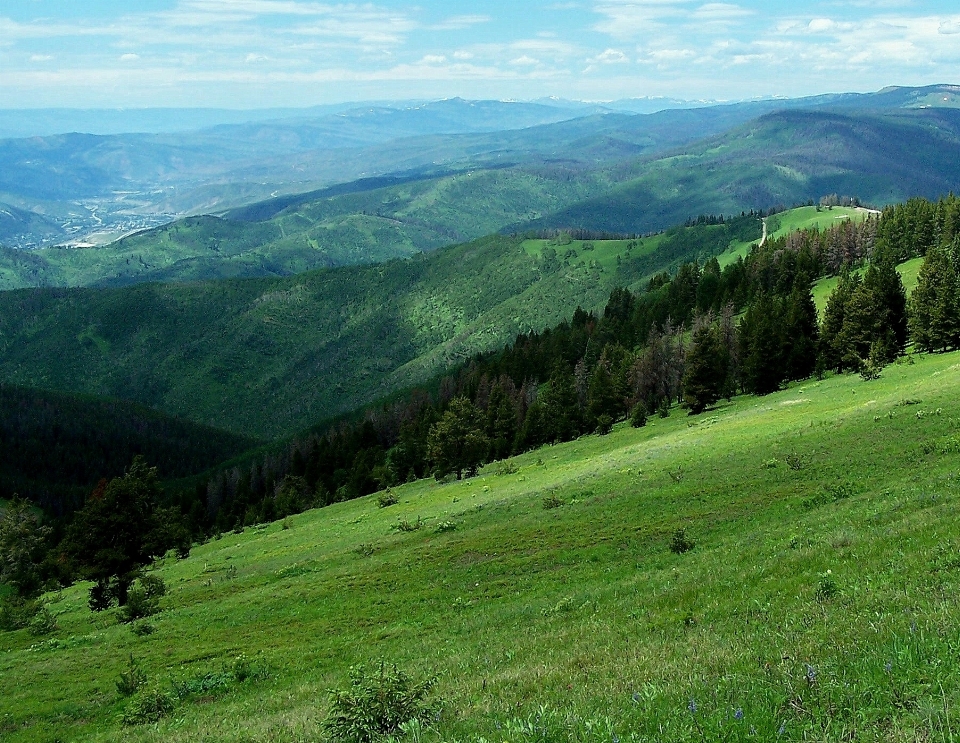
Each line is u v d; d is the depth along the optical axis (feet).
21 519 278.05
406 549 153.69
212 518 467.93
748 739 27.04
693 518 123.34
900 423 144.25
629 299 590.96
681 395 360.48
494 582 117.29
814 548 68.64
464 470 328.08
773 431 179.52
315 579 144.56
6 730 88.02
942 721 25.16
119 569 180.24
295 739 49.39
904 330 307.58
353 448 490.49
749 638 45.52
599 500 153.17
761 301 359.46
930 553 52.26
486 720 38.04
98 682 101.81
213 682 92.53
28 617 165.27
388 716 41.04
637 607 73.51
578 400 397.60
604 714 33.30
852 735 26.02
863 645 34.81
